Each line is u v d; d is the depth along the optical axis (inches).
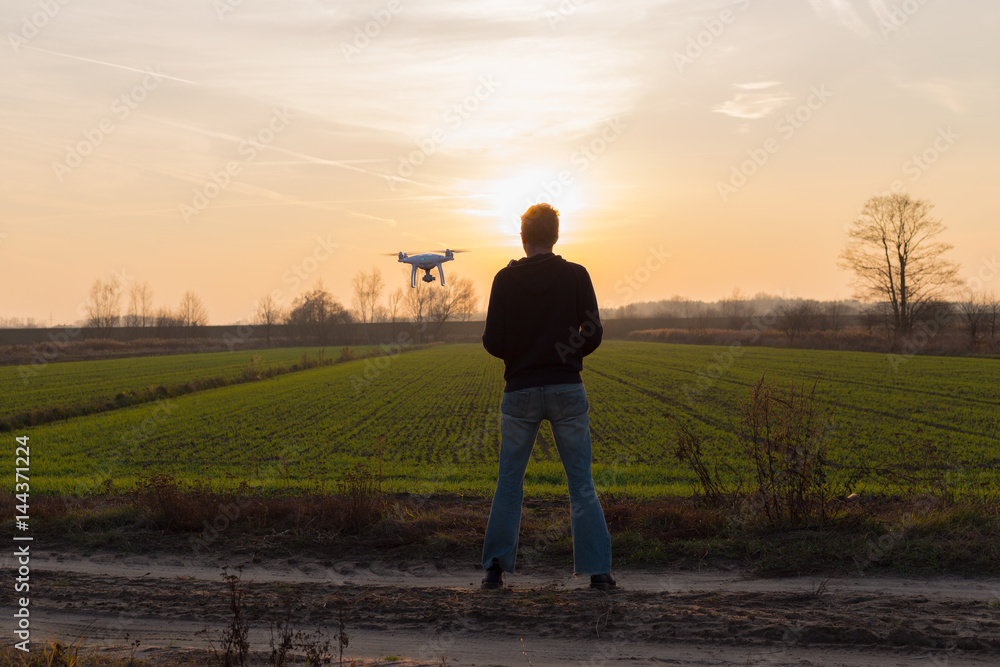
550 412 198.1
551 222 199.8
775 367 1923.0
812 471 287.1
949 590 211.2
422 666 151.6
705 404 1195.9
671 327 5442.9
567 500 401.1
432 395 1493.6
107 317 4202.8
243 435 905.5
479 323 5999.0
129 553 279.3
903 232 2456.9
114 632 182.7
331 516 318.7
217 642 173.8
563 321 195.5
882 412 1005.2
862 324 2910.9
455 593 207.5
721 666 151.9
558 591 205.3
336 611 193.9
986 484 444.5
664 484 502.0
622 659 156.8
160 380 1937.7
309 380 1926.7
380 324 5354.3
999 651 158.4
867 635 166.2
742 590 216.2
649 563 248.1
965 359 2066.9
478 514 327.6
